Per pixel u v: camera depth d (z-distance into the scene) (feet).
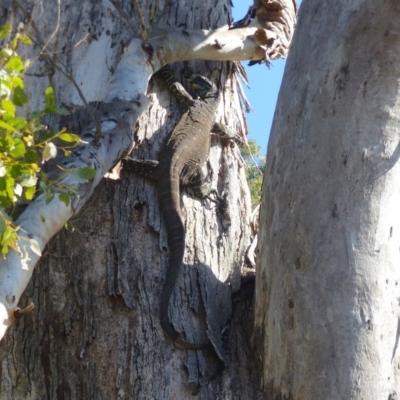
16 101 17.69
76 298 25.36
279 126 24.85
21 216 20.20
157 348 24.84
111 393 24.34
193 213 28.22
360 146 23.07
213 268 27.50
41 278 25.52
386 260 22.59
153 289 25.79
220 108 32.91
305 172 23.50
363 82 23.31
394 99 23.18
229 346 25.29
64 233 25.93
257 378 24.43
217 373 24.81
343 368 22.11
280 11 33.63
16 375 24.81
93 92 28.02
